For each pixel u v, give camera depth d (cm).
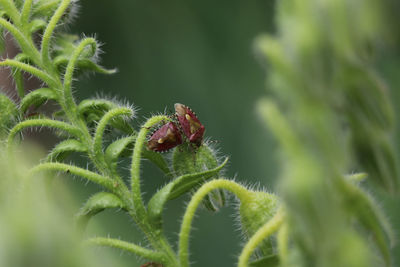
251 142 27
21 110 18
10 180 17
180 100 30
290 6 12
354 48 12
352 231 13
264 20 31
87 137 18
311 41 11
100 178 17
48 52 18
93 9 31
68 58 18
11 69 18
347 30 12
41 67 18
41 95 18
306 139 12
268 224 16
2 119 18
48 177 17
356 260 12
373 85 13
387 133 13
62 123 18
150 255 17
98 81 30
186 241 16
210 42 31
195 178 17
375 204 14
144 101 31
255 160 27
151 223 17
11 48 18
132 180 17
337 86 12
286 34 12
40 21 18
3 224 11
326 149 12
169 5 31
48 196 13
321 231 12
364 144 13
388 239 14
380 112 13
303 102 12
